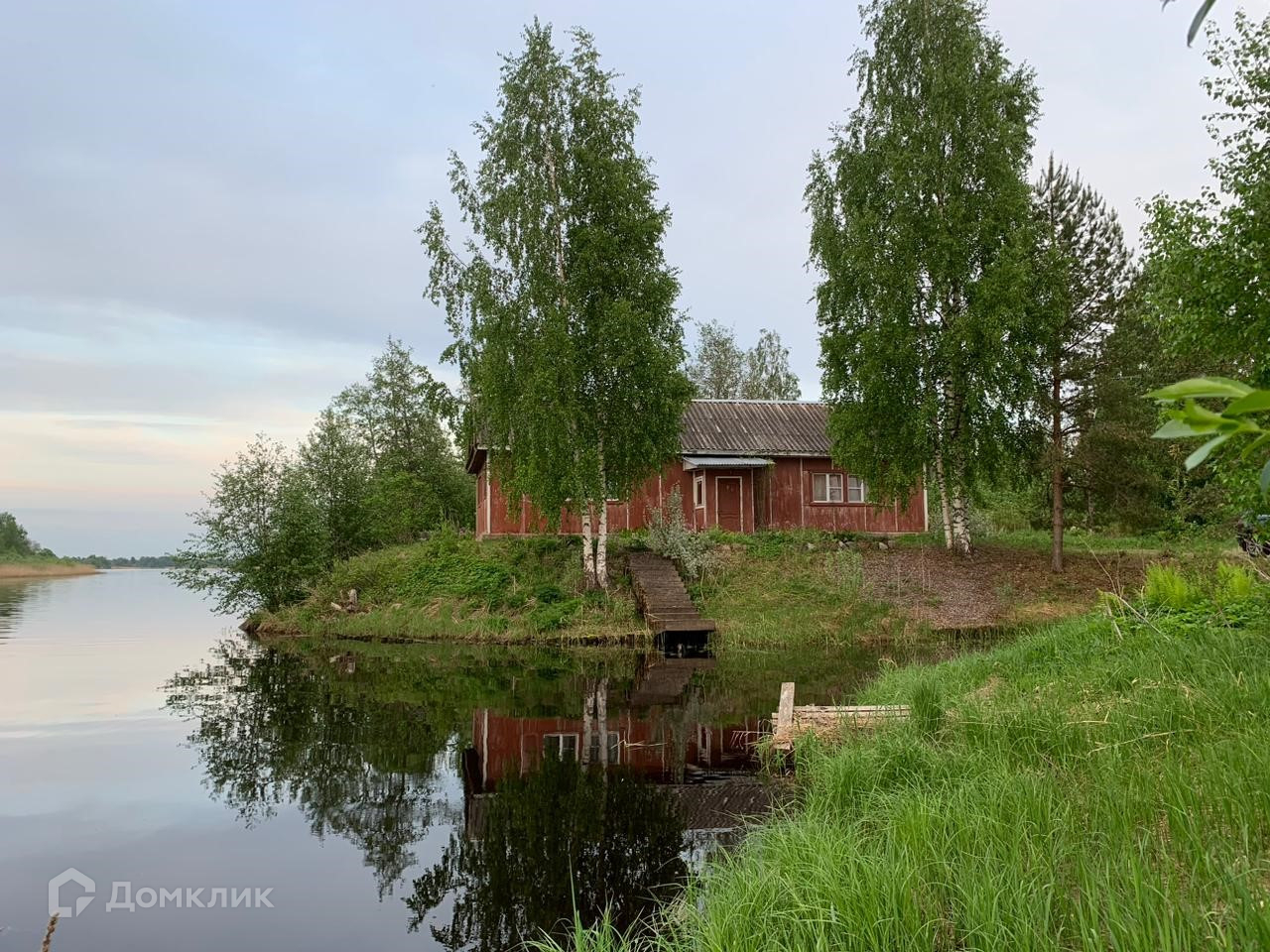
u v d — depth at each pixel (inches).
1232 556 593.9
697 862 238.2
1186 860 141.8
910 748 247.9
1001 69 795.4
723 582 823.7
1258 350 302.7
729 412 1137.4
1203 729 203.9
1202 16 47.4
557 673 596.4
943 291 784.3
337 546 1042.7
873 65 837.8
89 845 262.5
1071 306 795.4
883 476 843.4
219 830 275.1
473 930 202.5
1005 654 390.6
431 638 775.1
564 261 766.5
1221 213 315.6
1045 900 132.3
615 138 766.5
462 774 339.3
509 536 961.5
